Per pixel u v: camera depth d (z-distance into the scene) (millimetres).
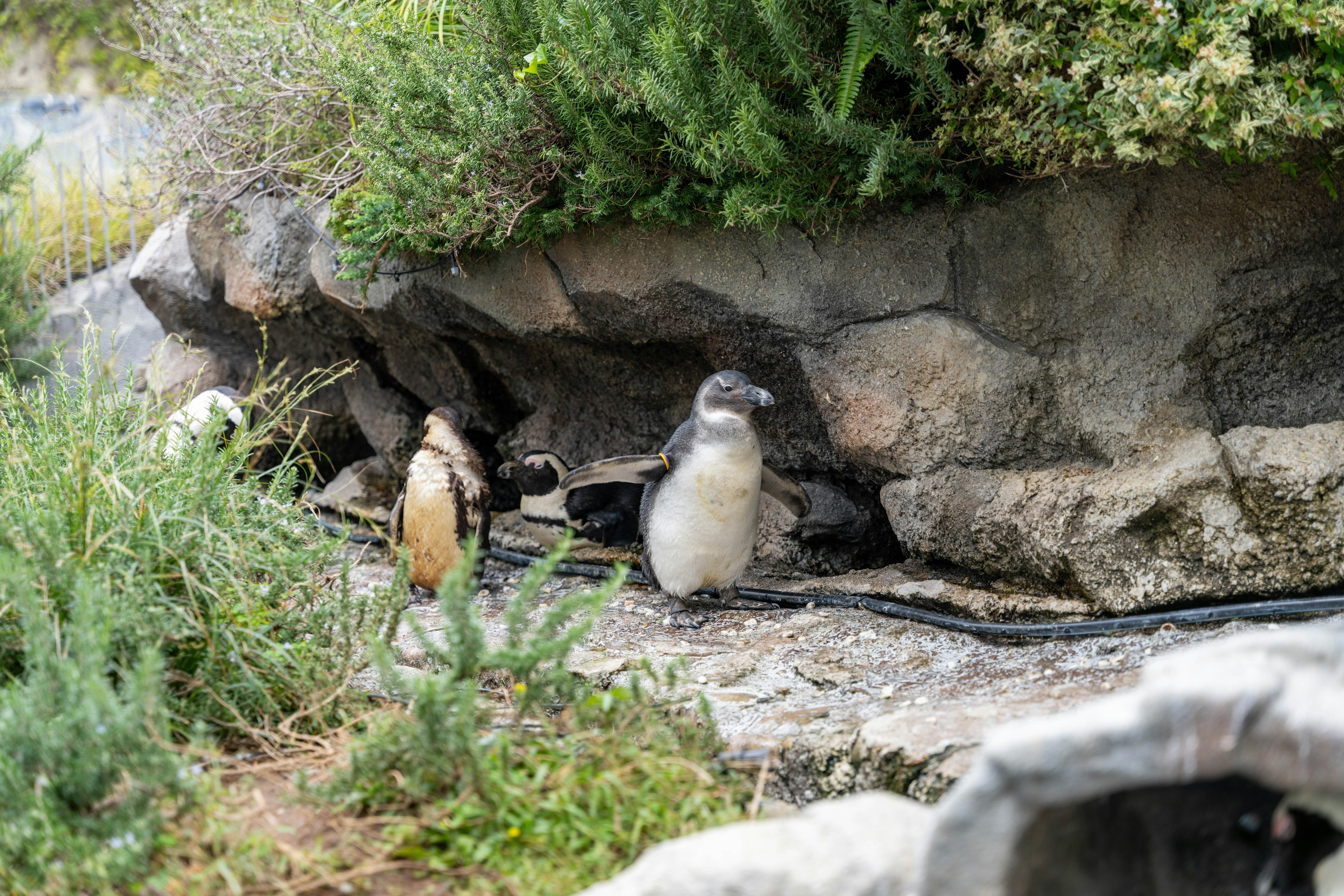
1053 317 4625
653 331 5379
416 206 5184
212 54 6883
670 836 2744
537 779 2871
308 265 7023
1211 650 2014
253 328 8266
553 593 5801
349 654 3680
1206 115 3525
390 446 7859
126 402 4535
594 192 4852
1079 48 3729
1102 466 4512
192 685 3434
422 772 2865
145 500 3762
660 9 4266
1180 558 4102
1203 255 4363
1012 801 1834
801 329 4930
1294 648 1932
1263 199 4262
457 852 2701
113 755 2730
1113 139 3787
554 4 4426
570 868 2637
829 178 4578
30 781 2785
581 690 3369
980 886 1863
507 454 7172
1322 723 1700
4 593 3275
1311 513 3857
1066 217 4535
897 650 4367
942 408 4750
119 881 2559
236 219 7301
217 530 3711
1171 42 3611
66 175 11055
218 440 4406
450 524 5277
